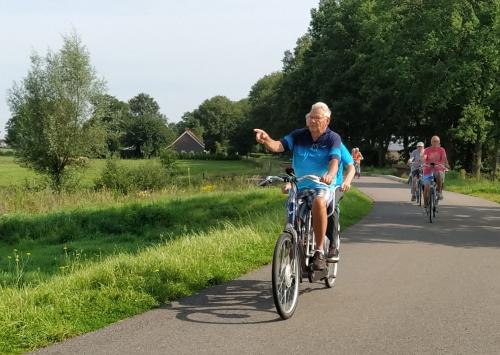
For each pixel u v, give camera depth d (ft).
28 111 115.65
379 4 139.33
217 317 18.75
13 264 41.60
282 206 54.80
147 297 20.24
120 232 59.67
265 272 25.99
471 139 138.92
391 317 18.86
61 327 16.99
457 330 17.49
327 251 21.52
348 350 15.69
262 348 15.81
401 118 173.06
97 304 19.43
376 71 166.09
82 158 119.24
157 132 426.10
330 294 22.00
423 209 57.16
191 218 61.93
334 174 20.06
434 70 127.24
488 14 126.00
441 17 126.93
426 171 47.32
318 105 20.79
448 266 27.73
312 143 21.01
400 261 29.04
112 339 16.56
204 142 526.16
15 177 164.14
